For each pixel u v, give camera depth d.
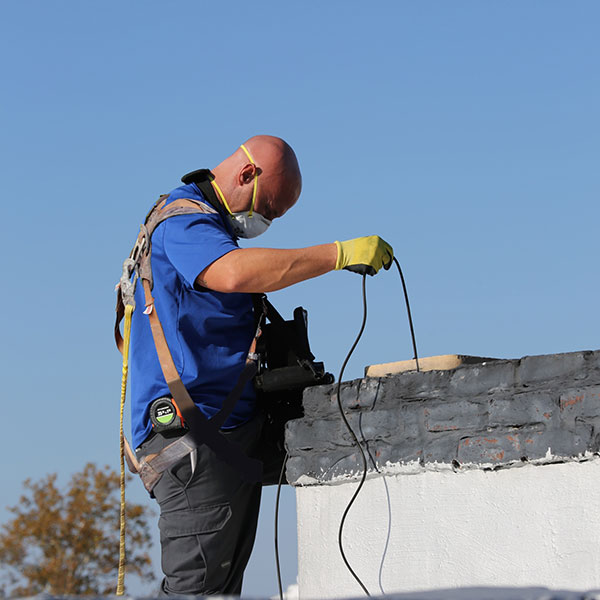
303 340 4.90
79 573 30.39
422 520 4.34
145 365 4.76
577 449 3.93
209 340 4.74
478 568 4.13
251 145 5.07
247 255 4.51
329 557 4.63
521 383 4.18
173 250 4.66
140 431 4.74
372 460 4.54
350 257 4.60
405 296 4.94
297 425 4.84
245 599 2.54
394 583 4.37
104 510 31.22
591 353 4.03
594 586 3.81
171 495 4.66
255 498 4.88
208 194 4.98
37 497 31.09
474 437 4.23
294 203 5.17
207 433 4.62
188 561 4.65
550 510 3.98
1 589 30.02
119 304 5.09
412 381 4.50
